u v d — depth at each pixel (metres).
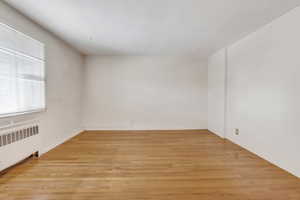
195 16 2.61
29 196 1.87
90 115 5.26
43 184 2.11
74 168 2.57
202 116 5.43
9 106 2.35
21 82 2.57
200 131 5.20
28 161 2.82
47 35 3.24
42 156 3.05
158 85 5.33
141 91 5.32
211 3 2.23
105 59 5.22
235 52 3.87
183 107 5.39
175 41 3.85
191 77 5.38
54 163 2.74
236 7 2.33
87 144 3.82
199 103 5.43
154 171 2.50
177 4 2.26
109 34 3.40
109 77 5.25
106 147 3.61
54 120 3.54
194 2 2.21
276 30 2.67
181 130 5.33
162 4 2.26
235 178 2.30
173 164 2.75
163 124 5.39
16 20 2.44
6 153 2.26
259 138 3.08
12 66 2.40
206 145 3.79
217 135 4.70
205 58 5.39
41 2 2.20
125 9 2.39
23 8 2.37
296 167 2.33
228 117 4.20
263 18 2.67
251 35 3.30
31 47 2.78
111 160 2.90
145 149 3.50
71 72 4.36
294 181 2.21
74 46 4.26
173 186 2.10
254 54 3.21
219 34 3.39
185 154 3.22
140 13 2.51
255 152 3.20
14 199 1.81
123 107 5.31
